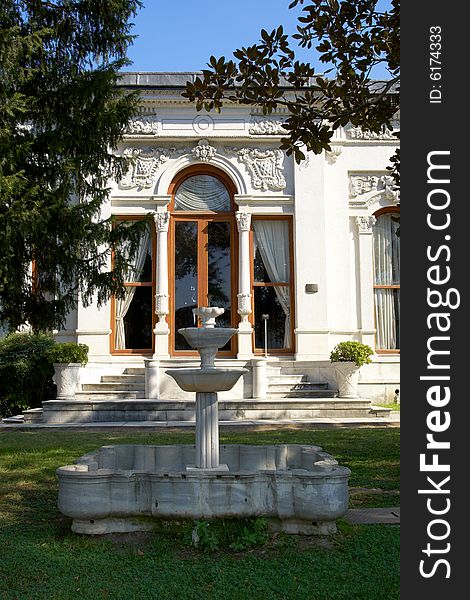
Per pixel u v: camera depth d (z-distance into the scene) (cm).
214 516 521
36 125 899
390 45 745
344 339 1584
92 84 855
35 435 1089
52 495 678
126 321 1573
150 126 1574
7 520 591
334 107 771
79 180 909
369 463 826
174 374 587
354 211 1619
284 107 1584
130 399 1364
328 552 494
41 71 861
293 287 1588
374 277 1638
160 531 529
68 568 468
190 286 1588
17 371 1412
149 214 941
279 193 1593
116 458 663
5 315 905
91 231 895
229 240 1606
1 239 773
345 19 746
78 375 1382
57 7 889
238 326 1555
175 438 1027
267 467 662
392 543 508
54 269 884
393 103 816
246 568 466
